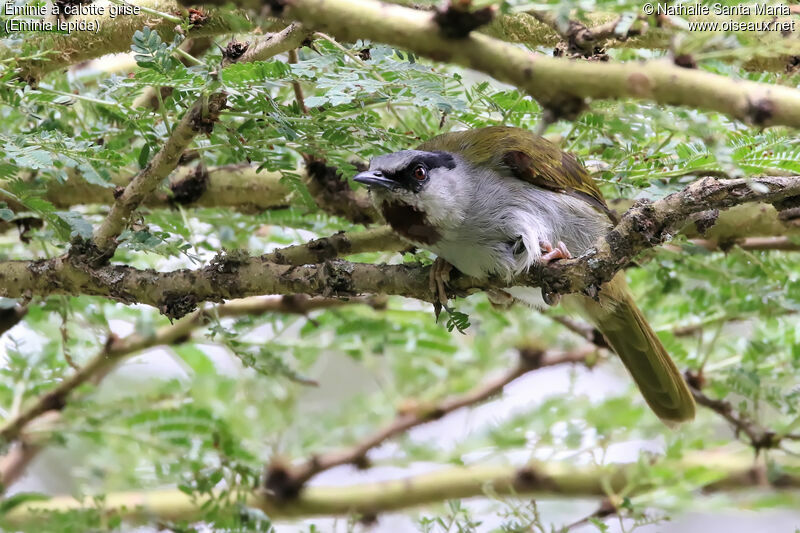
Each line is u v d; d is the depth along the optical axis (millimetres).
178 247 8914
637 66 5871
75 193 10773
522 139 10141
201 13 8750
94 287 8617
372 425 13148
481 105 9797
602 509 10453
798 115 5754
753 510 11188
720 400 12062
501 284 9891
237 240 12047
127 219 8336
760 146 8695
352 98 7996
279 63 7742
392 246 10016
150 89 9469
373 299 12734
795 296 11812
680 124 7215
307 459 12570
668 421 11555
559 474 11891
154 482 11016
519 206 9773
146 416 11391
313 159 11008
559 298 8977
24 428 11227
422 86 7949
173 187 11164
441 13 5832
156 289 8531
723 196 7289
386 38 5949
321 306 12188
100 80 11477
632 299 11062
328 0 5969
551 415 12211
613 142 10195
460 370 13586
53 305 10961
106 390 13594
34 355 11953
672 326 12867
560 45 7598
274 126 8445
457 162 9945
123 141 9508
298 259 9469
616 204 11508
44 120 9523
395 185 9617
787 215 10156
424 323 13234
